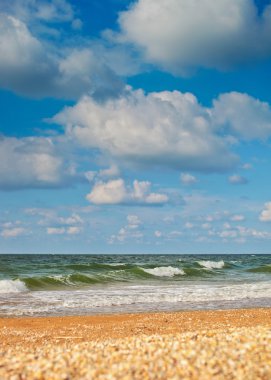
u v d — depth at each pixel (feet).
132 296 87.20
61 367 24.21
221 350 26.53
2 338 46.68
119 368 23.68
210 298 86.33
